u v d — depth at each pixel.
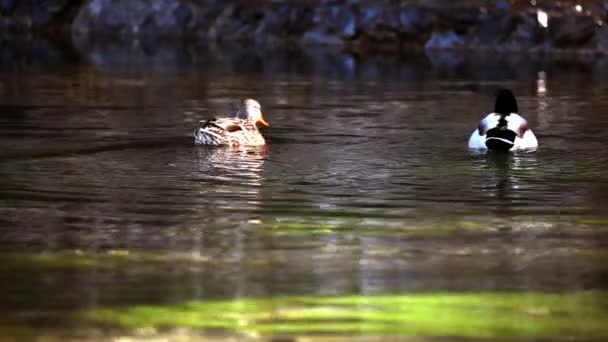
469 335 8.59
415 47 36.59
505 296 9.60
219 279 10.03
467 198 13.84
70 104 23.20
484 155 17.02
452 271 10.38
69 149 17.19
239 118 18.64
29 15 42.44
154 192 13.98
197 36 40.31
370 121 20.89
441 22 36.31
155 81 27.94
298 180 14.91
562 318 9.01
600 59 33.59
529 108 22.86
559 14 35.22
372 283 9.95
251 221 12.41
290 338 8.48
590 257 10.94
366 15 37.31
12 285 9.79
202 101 24.05
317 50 36.75
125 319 8.87
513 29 35.50
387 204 13.41
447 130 19.75
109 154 16.78
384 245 11.38
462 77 29.16
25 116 21.16
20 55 34.41
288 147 17.73
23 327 8.67
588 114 21.89
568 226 12.35
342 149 17.55
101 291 9.63
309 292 9.66
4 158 16.28
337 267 10.48
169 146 17.62
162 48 37.31
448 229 12.14
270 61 33.38
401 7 36.91
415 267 10.52
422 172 15.56
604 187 14.60
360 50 36.72
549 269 10.49
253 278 10.08
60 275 10.14
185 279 10.03
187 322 8.83
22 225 12.10
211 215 12.70
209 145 17.62
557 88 26.52
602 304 9.38
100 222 12.27
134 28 41.22
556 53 34.91
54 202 13.33
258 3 39.75
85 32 41.91
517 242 11.58
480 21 35.94
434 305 9.32
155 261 10.65
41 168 15.53
